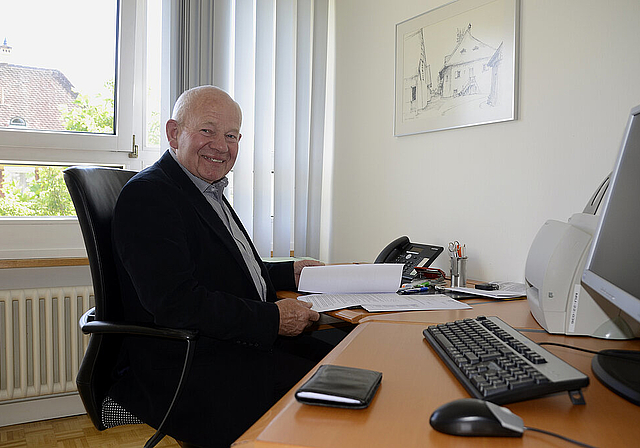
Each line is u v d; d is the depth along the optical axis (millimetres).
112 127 2686
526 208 1919
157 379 1370
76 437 2381
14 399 2449
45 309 2471
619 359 884
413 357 930
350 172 2834
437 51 2262
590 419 663
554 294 1111
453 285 1879
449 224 2240
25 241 2504
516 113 1935
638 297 823
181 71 2588
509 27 1946
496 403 688
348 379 761
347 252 2861
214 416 1345
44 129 2551
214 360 1399
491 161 2047
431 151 2326
